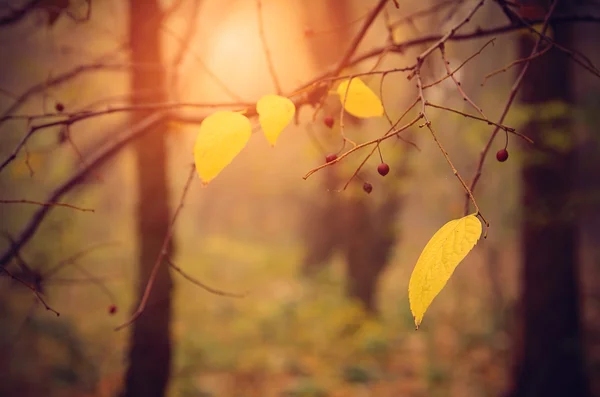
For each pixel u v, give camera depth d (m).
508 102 1.36
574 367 5.29
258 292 13.34
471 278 11.73
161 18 2.46
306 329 9.63
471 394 7.03
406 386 7.41
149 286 1.33
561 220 4.98
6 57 4.20
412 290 0.66
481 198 7.01
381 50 1.54
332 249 14.66
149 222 3.22
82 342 7.89
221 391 7.27
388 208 9.93
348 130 5.16
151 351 3.22
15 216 5.46
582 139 5.96
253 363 8.17
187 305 10.95
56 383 6.92
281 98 0.84
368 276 10.05
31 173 1.40
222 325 10.10
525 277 5.46
